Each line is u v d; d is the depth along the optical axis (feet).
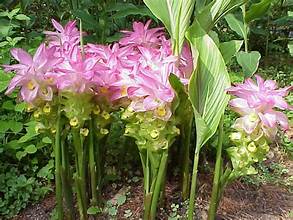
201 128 6.66
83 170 7.32
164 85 6.50
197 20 7.02
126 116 6.81
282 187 8.93
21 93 6.73
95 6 12.32
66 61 6.67
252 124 6.56
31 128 8.45
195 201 7.97
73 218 7.71
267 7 9.96
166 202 7.95
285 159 10.02
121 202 7.98
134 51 7.51
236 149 7.00
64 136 7.21
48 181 8.48
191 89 6.48
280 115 6.61
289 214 8.15
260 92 6.46
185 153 7.77
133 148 8.50
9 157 8.94
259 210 8.20
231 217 7.93
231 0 6.90
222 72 6.70
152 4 6.96
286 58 15.56
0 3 12.17
